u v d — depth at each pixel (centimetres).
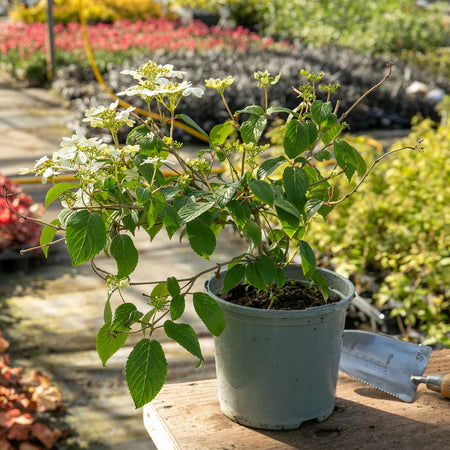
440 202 387
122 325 99
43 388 264
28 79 975
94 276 394
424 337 303
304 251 107
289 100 772
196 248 103
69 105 856
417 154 441
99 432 251
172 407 121
